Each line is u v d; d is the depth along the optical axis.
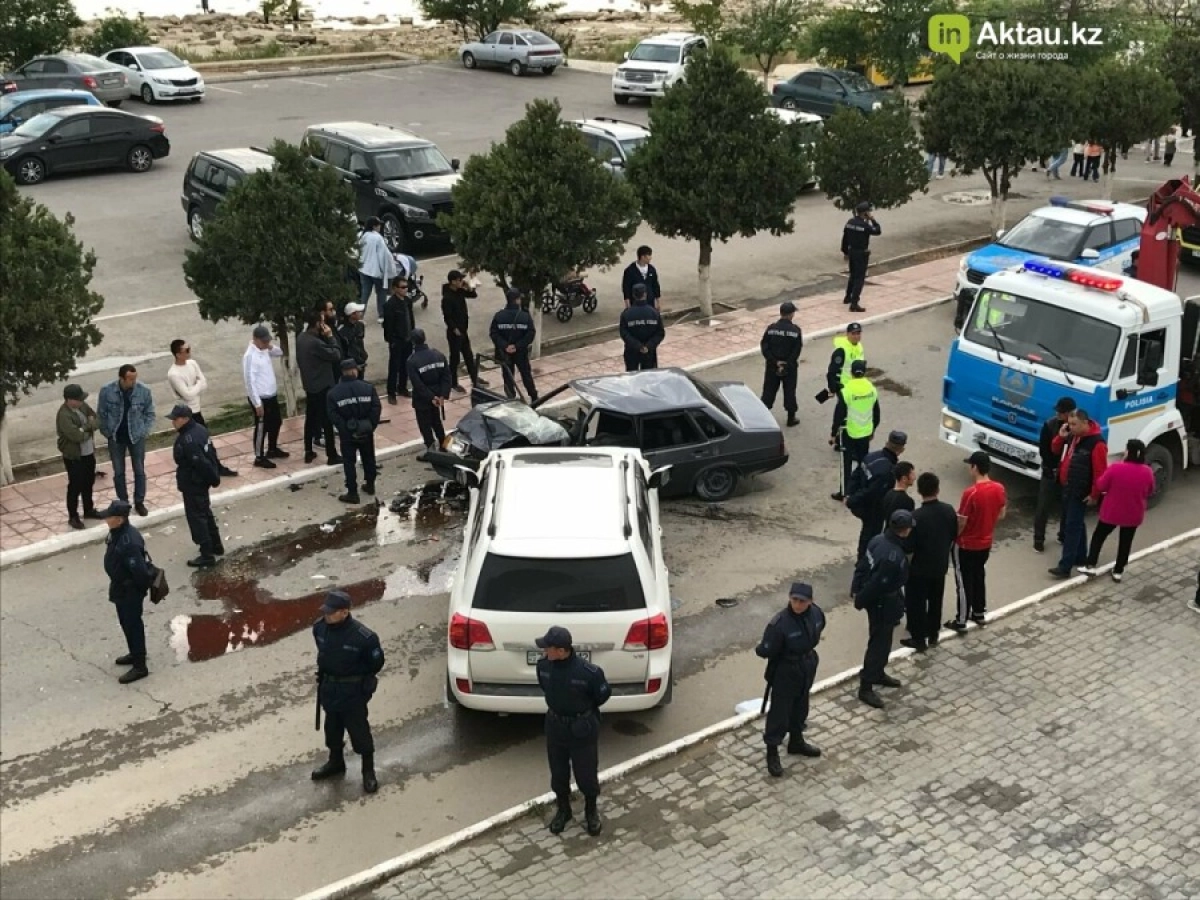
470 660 9.23
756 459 13.99
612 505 9.80
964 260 19.72
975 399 14.20
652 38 39.16
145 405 13.25
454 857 8.26
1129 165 33.38
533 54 43.38
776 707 8.98
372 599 11.86
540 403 14.38
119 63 38.38
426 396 14.70
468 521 11.25
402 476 14.71
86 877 8.19
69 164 28.28
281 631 11.31
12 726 9.85
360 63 46.19
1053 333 13.45
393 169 23.91
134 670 10.52
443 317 18.39
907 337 19.70
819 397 14.38
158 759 9.45
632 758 9.41
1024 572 12.57
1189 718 9.94
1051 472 12.61
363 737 8.92
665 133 18.97
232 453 15.17
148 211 25.95
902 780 9.11
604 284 22.45
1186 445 14.37
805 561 12.65
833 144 23.08
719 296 21.81
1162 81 26.91
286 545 12.98
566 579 9.15
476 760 9.46
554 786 8.41
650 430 13.64
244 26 56.62
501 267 17.05
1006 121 23.69
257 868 8.28
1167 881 8.05
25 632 11.30
